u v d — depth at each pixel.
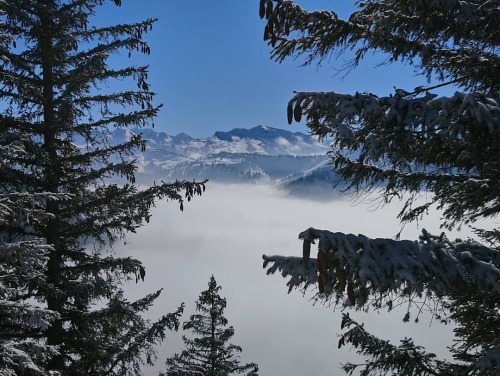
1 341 5.46
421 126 3.33
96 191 9.60
